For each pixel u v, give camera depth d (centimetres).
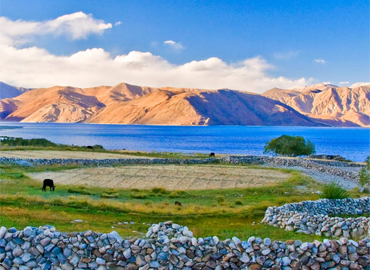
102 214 2302
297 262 1309
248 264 1298
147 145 16738
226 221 2372
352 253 1335
